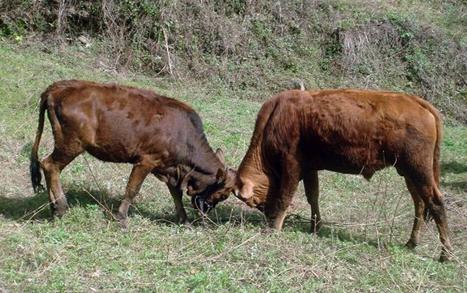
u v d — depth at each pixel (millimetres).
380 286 6574
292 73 17984
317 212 8227
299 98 7793
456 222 9172
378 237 7625
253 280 6461
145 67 16859
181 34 17359
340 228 8289
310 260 6945
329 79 18219
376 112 7434
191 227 7801
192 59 17203
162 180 7980
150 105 7648
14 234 6922
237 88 17125
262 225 8070
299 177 7871
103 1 16812
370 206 9484
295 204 9469
